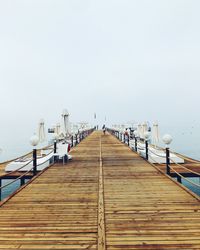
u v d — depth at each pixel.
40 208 5.00
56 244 3.47
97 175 8.26
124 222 4.22
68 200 5.52
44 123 13.43
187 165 10.59
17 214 4.67
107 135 35.16
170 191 6.19
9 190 12.86
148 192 6.11
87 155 13.38
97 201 5.43
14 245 3.45
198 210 4.80
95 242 3.52
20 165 9.82
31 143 8.62
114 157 12.58
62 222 4.26
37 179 7.70
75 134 21.02
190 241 3.51
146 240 3.55
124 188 6.50
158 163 10.84
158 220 4.30
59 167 9.82
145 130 16.45
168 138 8.63
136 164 10.34
